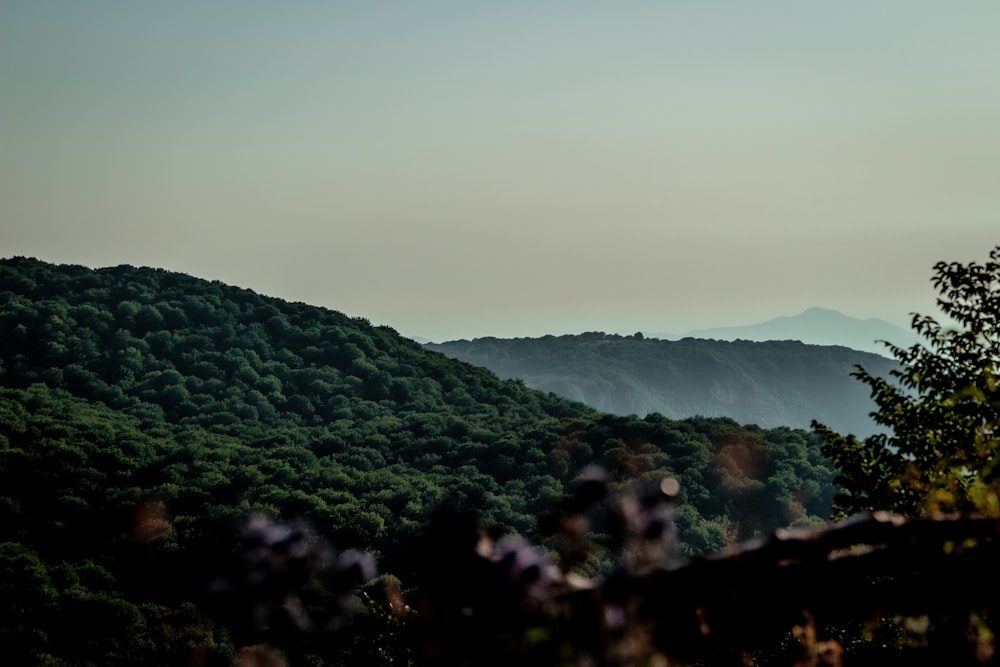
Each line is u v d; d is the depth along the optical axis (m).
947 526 2.99
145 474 71.75
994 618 3.26
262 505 64.56
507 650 2.13
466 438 93.69
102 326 131.88
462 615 2.13
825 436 10.72
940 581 2.99
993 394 7.27
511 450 83.88
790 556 2.86
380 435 98.19
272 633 2.25
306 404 122.38
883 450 10.06
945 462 6.45
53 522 61.41
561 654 2.17
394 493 69.56
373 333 146.38
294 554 2.32
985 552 2.97
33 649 42.03
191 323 138.12
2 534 59.53
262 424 115.62
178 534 54.28
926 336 10.44
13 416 83.06
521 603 2.14
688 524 59.16
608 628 2.24
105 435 79.94
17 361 120.38
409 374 133.62
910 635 3.44
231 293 149.00
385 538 59.62
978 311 10.45
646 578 2.34
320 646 2.25
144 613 44.44
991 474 4.55
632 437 77.56
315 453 94.31
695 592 2.66
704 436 75.25
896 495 9.66
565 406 130.25
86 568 50.59
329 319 148.25
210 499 67.12
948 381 10.18
